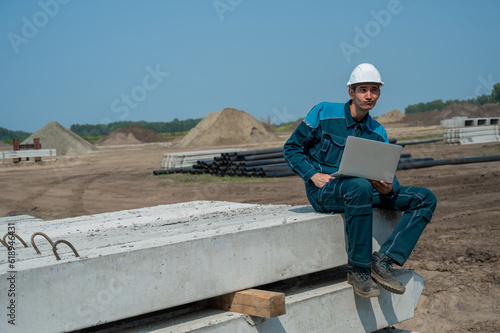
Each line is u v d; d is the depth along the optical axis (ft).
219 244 9.08
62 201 42.22
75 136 127.54
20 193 48.67
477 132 87.20
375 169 10.50
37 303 7.33
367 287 10.36
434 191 36.91
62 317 7.55
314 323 10.11
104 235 11.19
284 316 9.66
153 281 8.38
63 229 12.80
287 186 44.24
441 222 25.80
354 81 11.39
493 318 13.97
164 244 8.51
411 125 211.20
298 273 10.21
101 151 126.93
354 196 10.16
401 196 11.14
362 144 10.12
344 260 10.96
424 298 15.84
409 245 10.64
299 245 10.21
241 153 55.31
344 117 11.72
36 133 123.65
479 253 19.19
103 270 7.89
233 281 9.29
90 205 39.32
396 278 11.42
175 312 9.69
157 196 42.86
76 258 7.82
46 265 7.43
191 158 67.15
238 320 9.10
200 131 151.33
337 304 10.50
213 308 9.84
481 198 32.60
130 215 15.05
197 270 8.83
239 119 147.64
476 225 24.47
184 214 14.39
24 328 7.22
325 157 11.82
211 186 47.32
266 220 11.01
